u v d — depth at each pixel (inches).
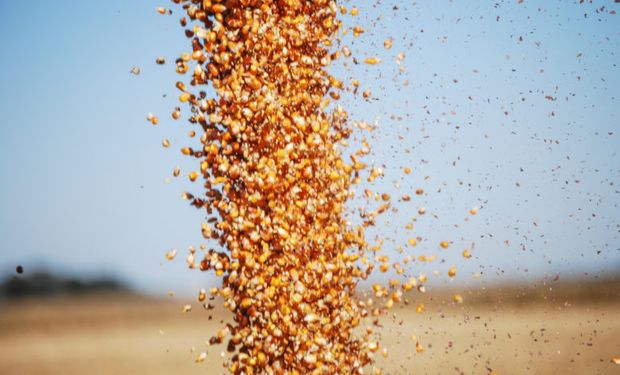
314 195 278.4
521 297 1058.7
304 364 265.6
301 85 281.6
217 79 280.7
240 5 282.7
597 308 1047.6
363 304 287.6
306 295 269.3
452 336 833.5
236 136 276.1
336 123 294.7
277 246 271.4
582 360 617.0
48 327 1296.8
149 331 1188.5
